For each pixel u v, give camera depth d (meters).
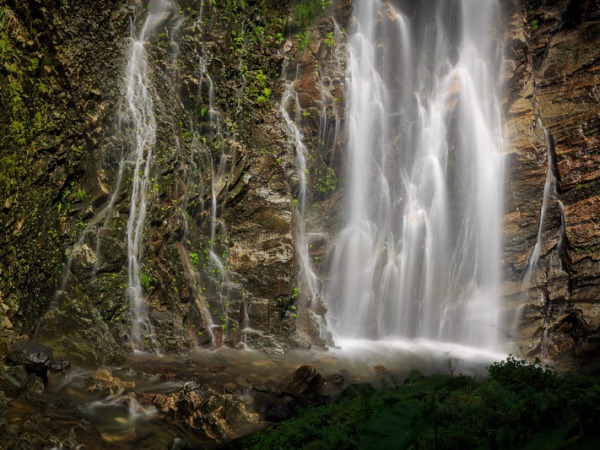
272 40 12.41
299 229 12.00
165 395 6.75
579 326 11.96
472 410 4.82
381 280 12.64
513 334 12.17
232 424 6.43
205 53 11.02
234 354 9.49
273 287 10.52
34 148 7.95
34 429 5.55
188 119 10.47
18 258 7.61
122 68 9.52
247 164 11.17
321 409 6.04
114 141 9.15
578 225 12.48
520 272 12.61
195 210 10.37
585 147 12.82
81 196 8.73
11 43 7.75
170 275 9.52
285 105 12.45
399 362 10.38
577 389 5.09
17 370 6.27
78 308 8.12
